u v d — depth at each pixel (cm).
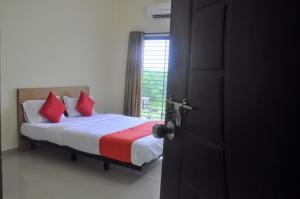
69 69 482
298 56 62
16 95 394
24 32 397
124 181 311
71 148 350
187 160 119
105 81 574
